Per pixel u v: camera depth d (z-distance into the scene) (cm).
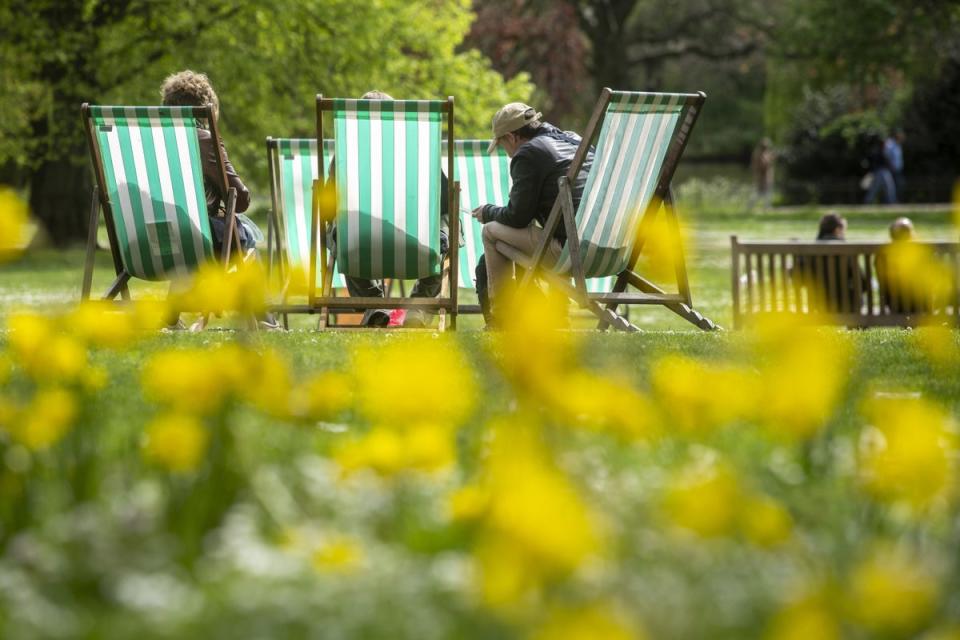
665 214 1312
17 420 518
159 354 895
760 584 398
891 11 6088
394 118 1253
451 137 1266
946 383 834
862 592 333
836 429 594
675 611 370
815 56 6512
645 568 409
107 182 1282
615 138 1242
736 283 2053
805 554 425
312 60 4525
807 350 455
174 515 458
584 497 457
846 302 1984
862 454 546
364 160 1277
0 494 466
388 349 952
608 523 436
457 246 1322
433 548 441
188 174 1273
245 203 1329
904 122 7150
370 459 445
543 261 1316
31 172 4806
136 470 512
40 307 623
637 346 971
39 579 404
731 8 7594
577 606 354
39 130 4578
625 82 7569
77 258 4241
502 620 360
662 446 576
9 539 448
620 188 1280
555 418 516
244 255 1369
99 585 403
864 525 457
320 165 1290
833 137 7425
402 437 553
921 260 513
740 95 10306
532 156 1309
